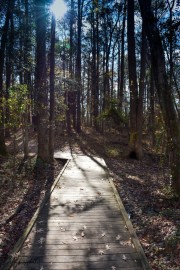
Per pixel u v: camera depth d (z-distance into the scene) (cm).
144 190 915
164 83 741
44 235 532
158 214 674
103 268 418
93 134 2481
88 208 701
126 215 636
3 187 944
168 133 757
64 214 654
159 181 1066
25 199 824
